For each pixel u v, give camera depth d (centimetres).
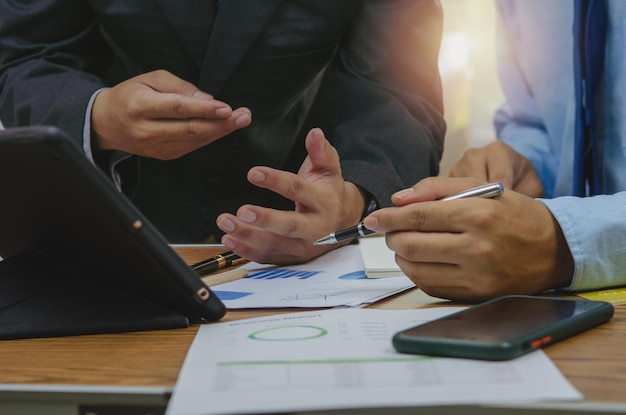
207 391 44
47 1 128
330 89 145
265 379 46
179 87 102
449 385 43
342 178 112
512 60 168
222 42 126
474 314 58
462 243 69
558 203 75
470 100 253
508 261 69
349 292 77
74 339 62
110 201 54
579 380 45
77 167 52
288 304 72
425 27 139
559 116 154
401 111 132
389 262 89
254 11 125
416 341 50
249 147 138
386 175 116
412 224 70
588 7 127
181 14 125
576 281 74
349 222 106
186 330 64
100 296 67
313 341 55
